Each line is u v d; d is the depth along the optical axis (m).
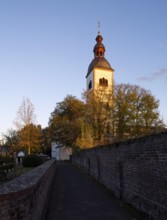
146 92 50.62
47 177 12.36
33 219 6.20
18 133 48.12
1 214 4.49
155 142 8.57
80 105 55.44
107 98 51.34
